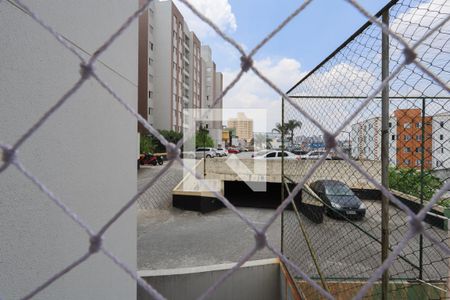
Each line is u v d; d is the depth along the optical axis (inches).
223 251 214.7
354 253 116.5
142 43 993.5
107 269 75.2
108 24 75.2
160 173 26.4
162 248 221.0
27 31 45.0
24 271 44.8
